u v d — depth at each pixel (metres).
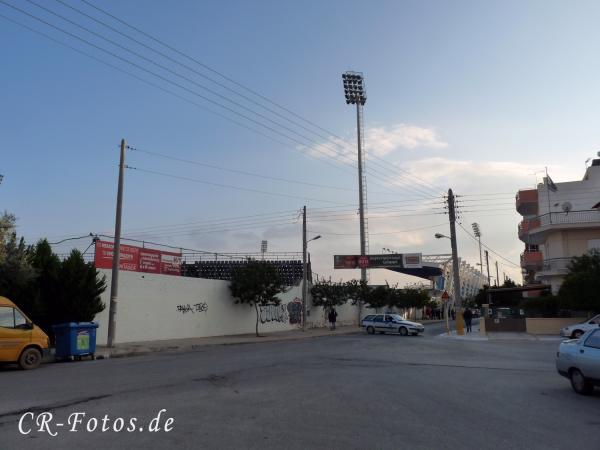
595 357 11.12
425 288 91.38
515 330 37.91
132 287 28.08
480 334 37.56
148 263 30.98
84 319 23.31
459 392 11.73
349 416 8.95
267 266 36.78
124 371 15.05
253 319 39.88
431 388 12.27
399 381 13.39
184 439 7.36
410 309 87.50
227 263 46.66
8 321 16.06
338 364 17.39
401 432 7.91
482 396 11.24
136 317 28.20
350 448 7.00
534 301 40.47
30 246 22.72
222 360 18.53
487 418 8.99
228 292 36.66
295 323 47.59
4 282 20.62
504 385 12.92
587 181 49.69
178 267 33.59
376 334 40.75
